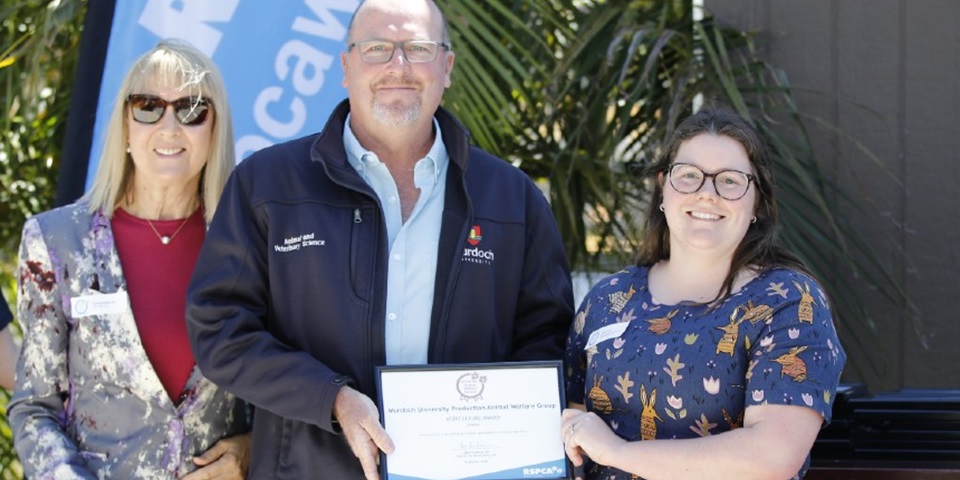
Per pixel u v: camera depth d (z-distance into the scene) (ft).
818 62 14.85
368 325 10.62
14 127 18.60
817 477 10.66
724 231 9.56
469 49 16.02
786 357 9.08
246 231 10.76
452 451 10.00
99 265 10.92
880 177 14.56
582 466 10.09
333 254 10.68
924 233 14.37
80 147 13.43
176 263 11.22
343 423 10.00
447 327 10.84
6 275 18.90
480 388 10.07
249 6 13.92
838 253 14.33
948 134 14.25
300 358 10.31
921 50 14.34
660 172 10.16
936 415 11.00
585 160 16.99
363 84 10.85
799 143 14.84
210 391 11.04
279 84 13.98
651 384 9.52
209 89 11.30
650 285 10.10
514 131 17.42
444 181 11.19
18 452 10.75
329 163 10.82
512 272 11.15
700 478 9.03
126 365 10.81
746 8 15.39
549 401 10.08
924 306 14.38
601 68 16.08
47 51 18.02
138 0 13.58
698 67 15.49
